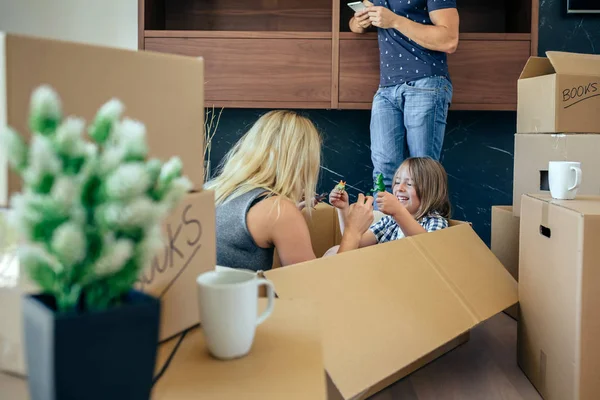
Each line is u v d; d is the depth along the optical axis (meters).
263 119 1.58
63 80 0.67
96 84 0.71
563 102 1.87
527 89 2.00
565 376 1.25
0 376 0.70
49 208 0.45
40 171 0.45
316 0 3.15
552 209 1.33
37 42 0.64
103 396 0.51
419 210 2.05
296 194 1.53
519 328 1.58
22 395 0.64
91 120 0.70
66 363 0.48
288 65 2.79
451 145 3.21
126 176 0.45
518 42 2.77
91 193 0.47
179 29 3.16
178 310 0.81
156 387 0.64
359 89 2.79
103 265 0.47
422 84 2.54
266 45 2.78
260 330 0.80
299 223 1.44
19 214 0.45
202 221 0.85
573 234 1.21
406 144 2.85
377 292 1.24
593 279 1.18
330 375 1.02
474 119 3.18
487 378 1.53
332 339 1.08
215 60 2.80
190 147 0.86
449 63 2.78
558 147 1.90
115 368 0.51
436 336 1.23
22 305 0.52
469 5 3.14
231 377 0.67
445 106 2.62
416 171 2.07
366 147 3.19
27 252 0.49
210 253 0.88
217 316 0.70
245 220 1.44
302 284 1.16
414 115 2.57
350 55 2.78
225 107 2.89
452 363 1.64
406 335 1.18
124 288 0.51
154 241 0.50
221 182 1.55
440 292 1.36
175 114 0.82
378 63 2.77
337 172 3.20
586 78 1.88
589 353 1.19
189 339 0.80
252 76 2.80
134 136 0.49
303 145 1.53
